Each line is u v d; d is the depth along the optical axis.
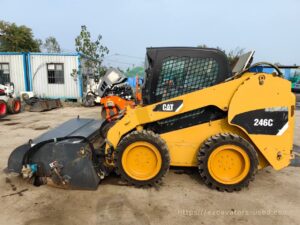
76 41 18.03
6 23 28.16
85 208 2.95
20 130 7.25
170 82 3.52
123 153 3.35
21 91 15.41
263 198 3.21
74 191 3.34
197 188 3.44
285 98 3.22
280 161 3.32
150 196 3.22
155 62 3.49
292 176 3.89
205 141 3.40
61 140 3.40
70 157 3.31
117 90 8.43
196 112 3.50
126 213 2.85
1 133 6.83
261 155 3.40
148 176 3.37
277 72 3.31
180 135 3.55
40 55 15.58
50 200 3.12
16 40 28.08
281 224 2.68
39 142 3.44
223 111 3.37
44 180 3.45
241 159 3.28
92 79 17.75
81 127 4.29
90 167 3.31
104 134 4.19
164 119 3.55
